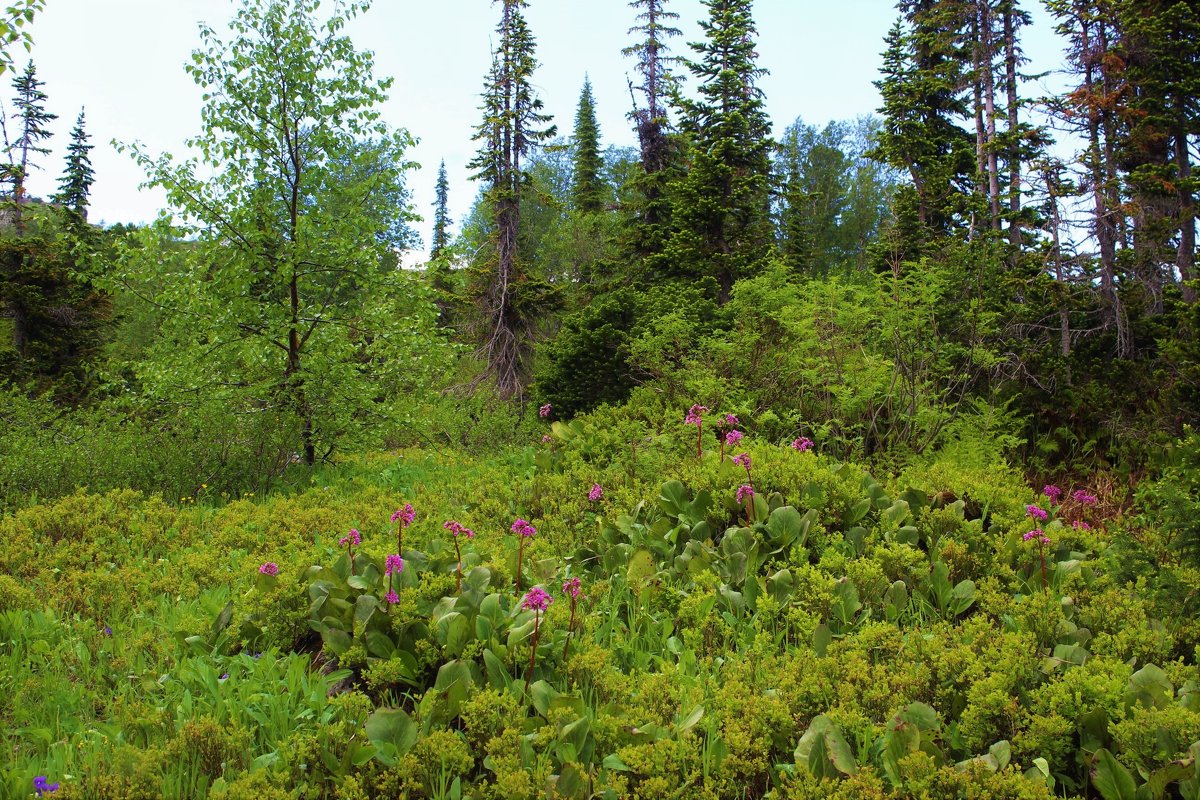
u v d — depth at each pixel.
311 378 10.11
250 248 10.00
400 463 11.09
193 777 2.94
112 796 2.74
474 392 18.44
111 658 4.22
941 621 4.56
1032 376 10.27
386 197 11.19
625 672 4.22
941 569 4.98
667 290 15.50
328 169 10.70
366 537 6.77
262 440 9.58
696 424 7.65
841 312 10.00
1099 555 5.51
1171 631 4.18
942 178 18.17
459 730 3.33
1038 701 3.31
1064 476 9.36
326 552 6.10
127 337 22.50
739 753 3.08
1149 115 13.47
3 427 9.66
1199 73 13.43
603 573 5.77
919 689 3.56
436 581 4.31
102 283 9.91
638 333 13.88
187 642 4.21
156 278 9.99
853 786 2.75
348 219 10.47
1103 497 8.30
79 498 7.66
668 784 2.87
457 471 10.24
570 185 45.78
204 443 9.31
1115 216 12.58
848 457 9.31
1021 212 14.71
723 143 18.75
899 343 9.44
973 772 2.83
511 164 21.31
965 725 3.24
